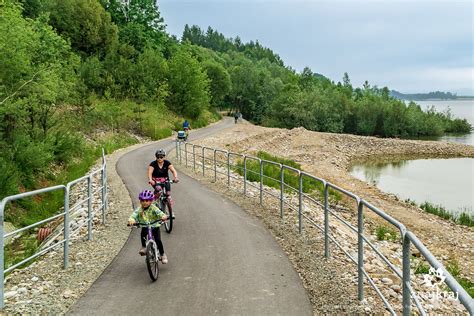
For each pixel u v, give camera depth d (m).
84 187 18.38
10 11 22.14
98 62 52.06
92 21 70.25
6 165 17.20
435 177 37.50
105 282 6.94
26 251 10.60
